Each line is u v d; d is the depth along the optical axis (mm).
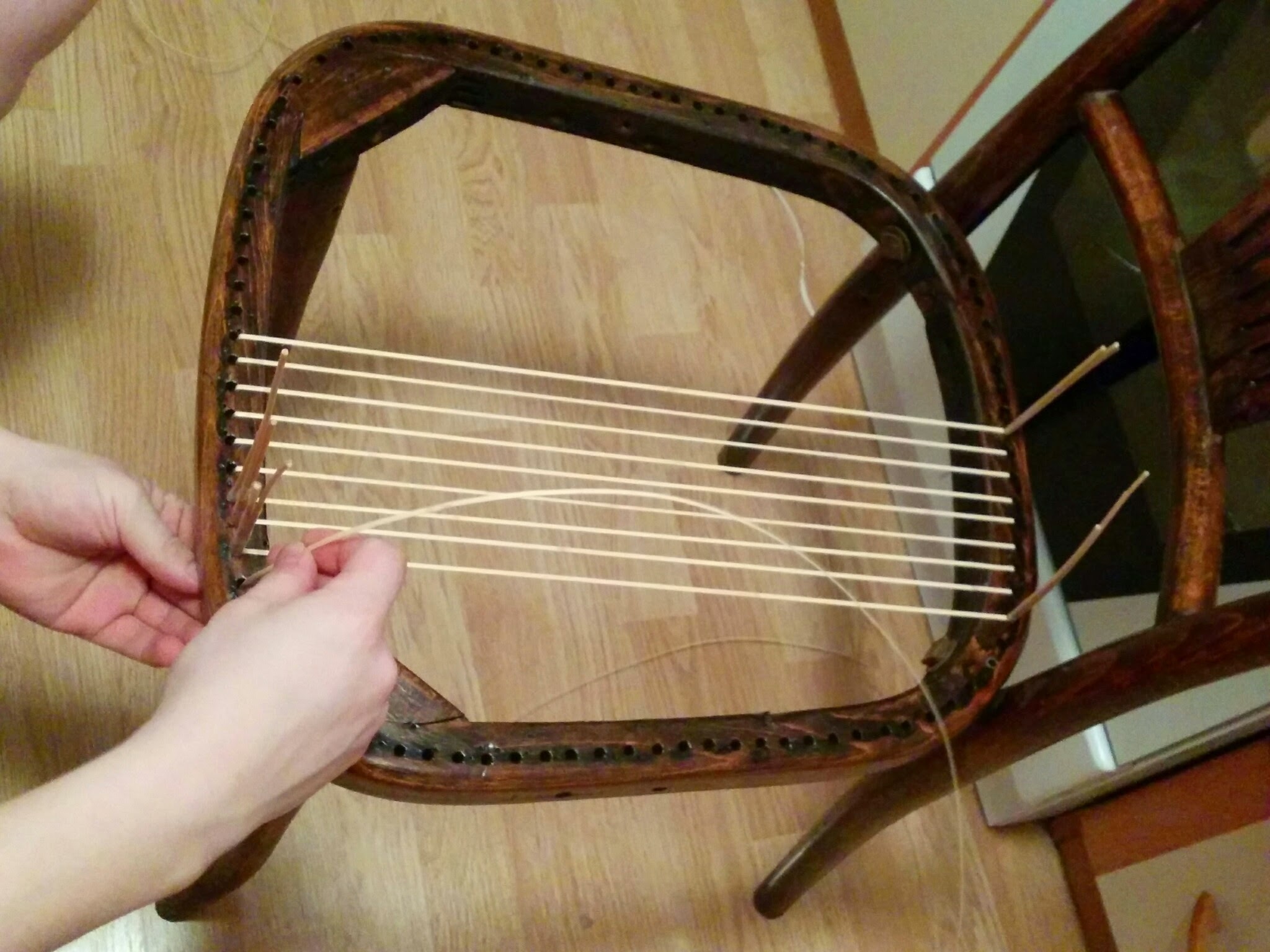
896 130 1256
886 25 1252
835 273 1254
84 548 618
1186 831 886
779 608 1075
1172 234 663
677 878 964
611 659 1018
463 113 1199
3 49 661
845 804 765
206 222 1078
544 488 1047
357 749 472
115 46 1117
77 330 1007
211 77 1136
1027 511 668
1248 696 765
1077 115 698
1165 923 912
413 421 1046
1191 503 619
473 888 921
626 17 1313
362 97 639
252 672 411
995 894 1031
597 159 1229
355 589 453
